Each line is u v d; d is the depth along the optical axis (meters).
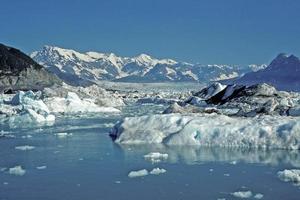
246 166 24.42
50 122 50.91
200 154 27.62
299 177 21.52
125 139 32.81
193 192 19.72
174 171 23.56
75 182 21.61
